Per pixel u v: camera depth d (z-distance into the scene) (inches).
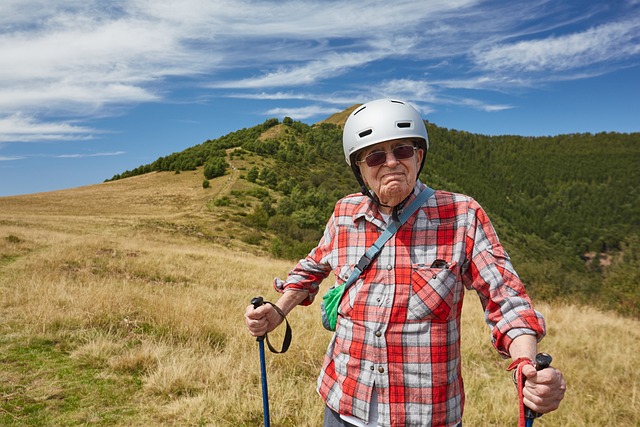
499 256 57.5
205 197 3257.9
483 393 176.6
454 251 59.7
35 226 1273.4
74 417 146.5
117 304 263.3
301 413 152.0
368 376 60.4
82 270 437.7
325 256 72.9
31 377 173.0
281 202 2962.6
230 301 328.2
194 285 407.8
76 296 277.9
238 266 605.3
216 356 198.5
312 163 5836.6
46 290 291.4
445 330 59.0
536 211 6934.1
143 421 145.1
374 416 60.0
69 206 2645.2
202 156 5059.1
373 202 65.5
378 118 62.1
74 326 230.7
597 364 220.8
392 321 59.4
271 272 573.3
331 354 67.6
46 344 207.5
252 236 1910.7
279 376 179.3
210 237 1688.0
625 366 213.8
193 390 166.7
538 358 47.1
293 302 75.8
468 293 484.4
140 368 185.8
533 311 53.4
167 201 3078.2
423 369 58.2
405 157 61.0
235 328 236.5
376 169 61.8
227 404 153.6
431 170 6884.8
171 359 189.2
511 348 52.2
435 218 61.5
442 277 58.8
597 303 569.6
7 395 157.8
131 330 230.5
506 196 7691.9
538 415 49.4
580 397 175.2
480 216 60.6
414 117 63.6
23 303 267.0
